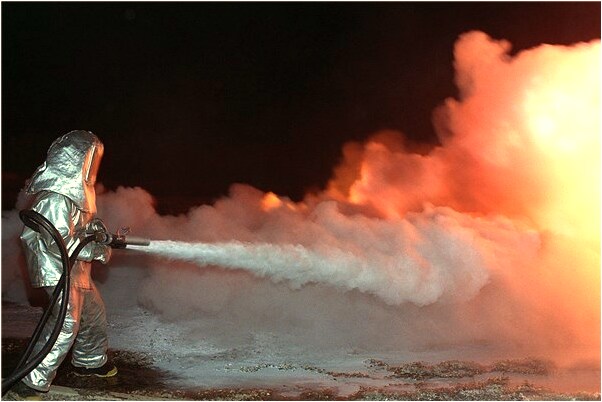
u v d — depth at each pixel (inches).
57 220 183.9
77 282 188.5
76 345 204.4
